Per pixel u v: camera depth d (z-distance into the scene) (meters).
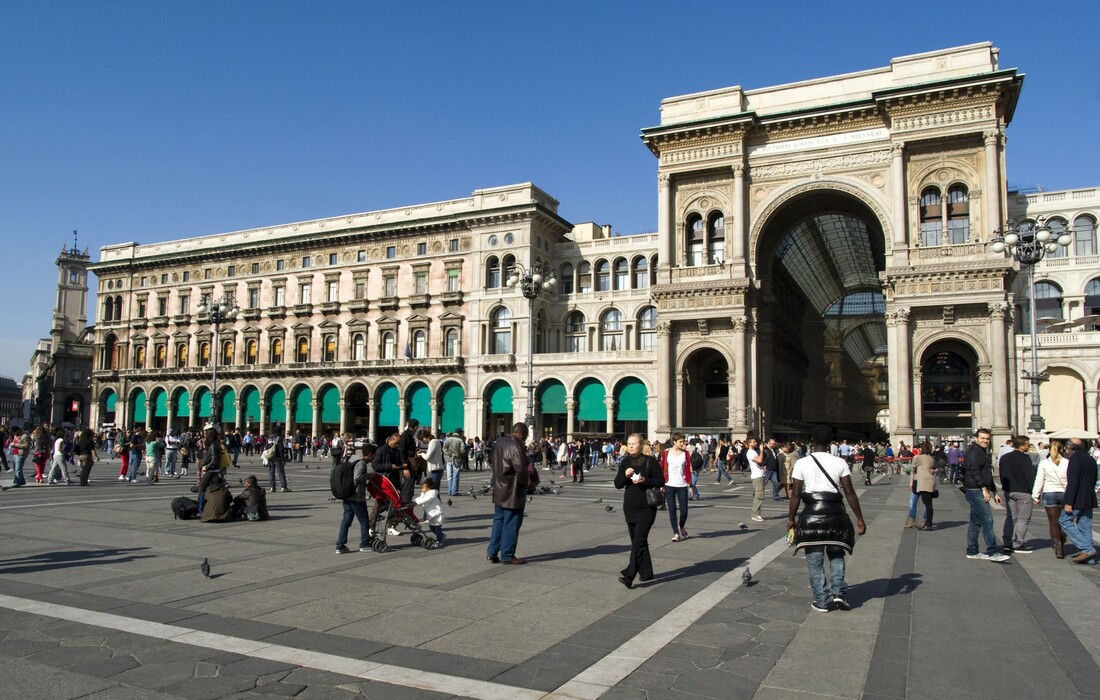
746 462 48.34
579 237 80.62
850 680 7.47
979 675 7.67
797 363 80.25
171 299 92.69
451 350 75.25
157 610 9.89
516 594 11.05
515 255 72.88
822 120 54.28
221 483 19.23
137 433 36.50
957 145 50.75
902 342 50.03
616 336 73.38
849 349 116.56
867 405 123.94
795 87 56.53
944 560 14.59
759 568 13.38
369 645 8.45
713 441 53.00
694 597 10.97
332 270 82.44
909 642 8.80
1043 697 7.07
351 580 11.93
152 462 34.75
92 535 16.42
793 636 9.01
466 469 47.53
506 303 72.62
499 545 13.55
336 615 9.73
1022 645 8.75
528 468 13.66
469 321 74.12
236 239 89.81
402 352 77.44
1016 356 52.09
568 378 68.88
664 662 7.97
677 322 56.97
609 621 9.59
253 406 84.75
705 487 36.34
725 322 55.91
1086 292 59.59
